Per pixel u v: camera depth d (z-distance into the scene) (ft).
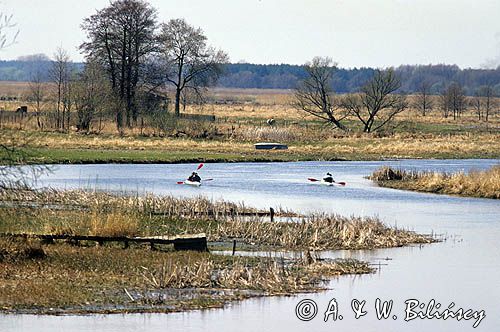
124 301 250.78
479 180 574.56
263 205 480.64
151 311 242.99
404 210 481.05
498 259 334.44
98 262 296.71
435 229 409.69
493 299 272.92
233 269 286.25
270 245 353.10
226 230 374.02
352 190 577.43
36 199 420.77
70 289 260.21
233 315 243.60
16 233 318.45
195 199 440.45
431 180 598.34
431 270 311.68
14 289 256.32
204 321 235.81
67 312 237.86
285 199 515.91
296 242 355.97
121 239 328.08
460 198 547.90
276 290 273.54
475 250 353.10
